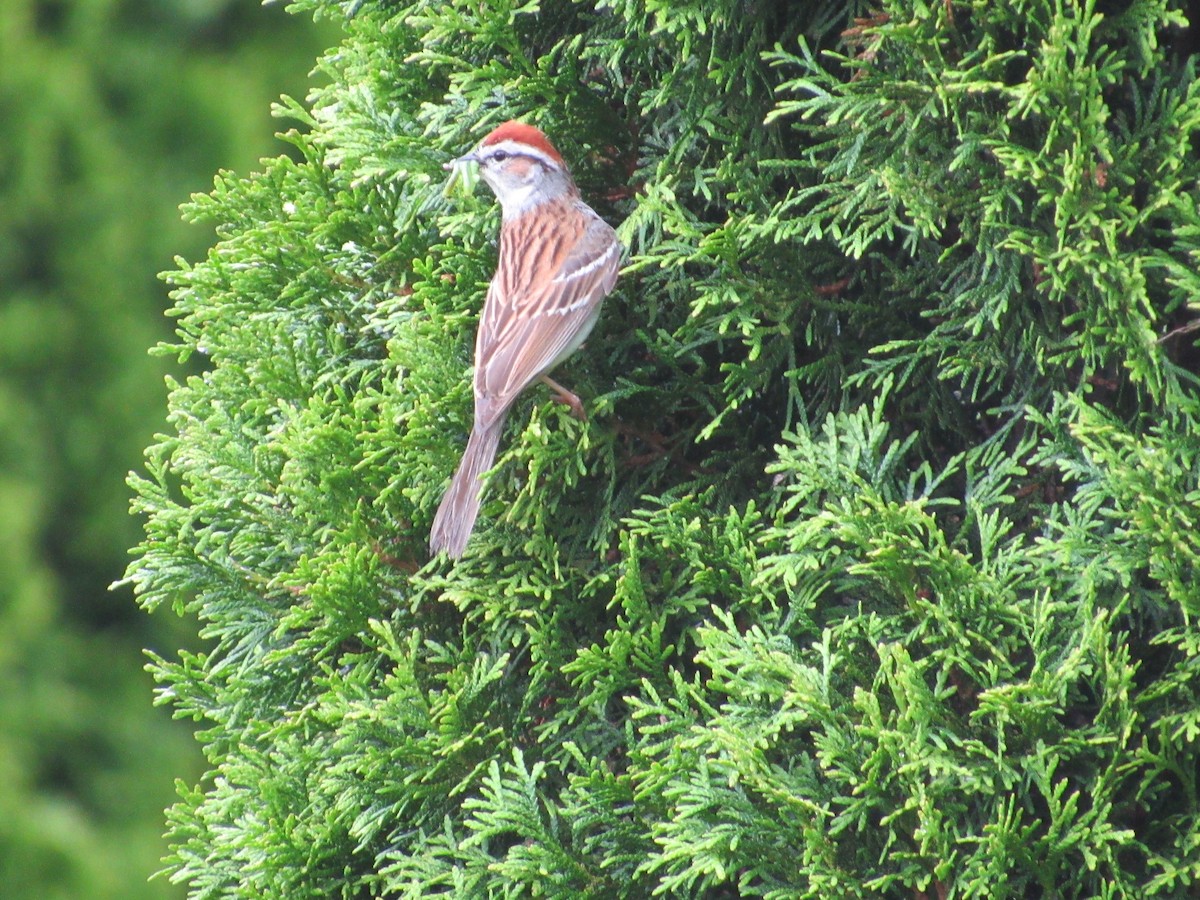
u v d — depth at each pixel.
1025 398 6.73
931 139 6.59
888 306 7.09
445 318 7.54
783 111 6.45
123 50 18.86
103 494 18.48
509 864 6.43
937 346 6.70
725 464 7.36
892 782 6.12
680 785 6.19
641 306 7.64
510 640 7.19
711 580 6.64
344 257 7.86
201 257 18.98
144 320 18.62
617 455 7.36
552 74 7.70
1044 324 6.64
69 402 18.27
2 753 16.94
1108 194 6.03
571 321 7.22
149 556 7.63
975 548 6.81
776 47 6.66
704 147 7.33
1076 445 6.35
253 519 7.66
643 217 7.02
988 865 5.83
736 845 6.05
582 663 6.56
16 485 17.59
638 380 7.34
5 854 16.34
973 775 5.86
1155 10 6.00
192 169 19.06
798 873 6.23
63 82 17.98
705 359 7.43
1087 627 5.92
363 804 7.00
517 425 7.59
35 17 18.56
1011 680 6.15
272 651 7.26
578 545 7.29
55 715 17.64
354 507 7.37
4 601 17.44
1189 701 6.00
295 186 8.02
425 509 7.31
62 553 18.58
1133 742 6.05
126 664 18.59
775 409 7.42
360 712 6.73
